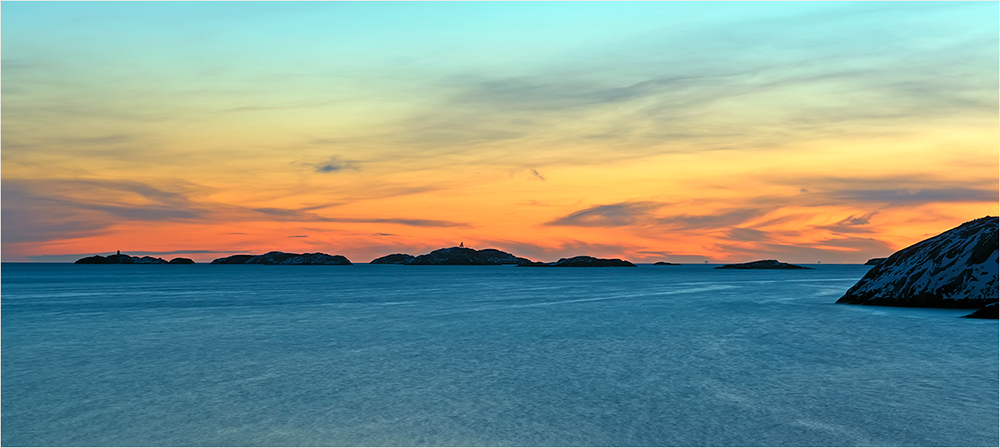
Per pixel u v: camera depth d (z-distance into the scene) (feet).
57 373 36.37
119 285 196.24
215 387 32.30
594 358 41.47
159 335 55.47
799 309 84.28
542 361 40.32
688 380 33.60
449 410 27.40
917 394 29.68
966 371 35.55
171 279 280.92
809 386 31.73
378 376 35.24
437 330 59.36
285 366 38.65
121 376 35.42
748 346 46.73
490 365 38.78
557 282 230.89
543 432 24.06
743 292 140.15
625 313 79.30
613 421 25.44
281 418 26.17
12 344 49.32
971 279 81.87
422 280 262.67
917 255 90.43
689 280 260.01
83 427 24.95
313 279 282.36
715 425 24.72
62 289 163.63
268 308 90.02
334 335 55.26
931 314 73.92
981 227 86.53
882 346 45.98
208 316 75.56
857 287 96.12
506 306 93.50
